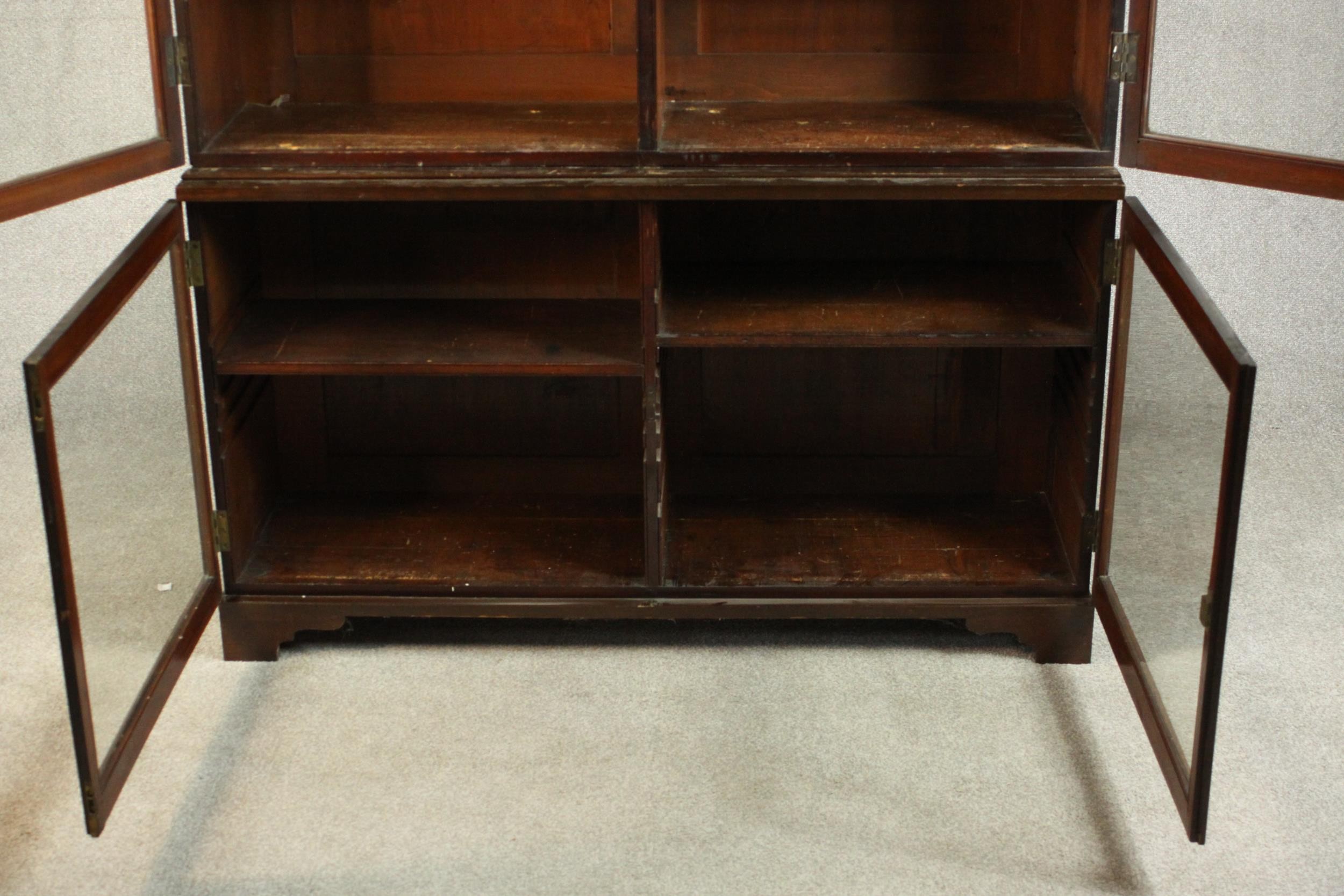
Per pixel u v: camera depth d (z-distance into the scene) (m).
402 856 2.16
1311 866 2.12
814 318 2.53
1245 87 2.27
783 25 2.72
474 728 2.49
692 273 2.75
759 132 2.50
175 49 2.39
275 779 2.35
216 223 2.52
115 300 2.13
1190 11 2.29
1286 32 2.20
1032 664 2.68
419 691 2.60
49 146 2.19
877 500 2.97
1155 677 2.24
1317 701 2.55
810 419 2.95
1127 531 2.44
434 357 2.52
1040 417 2.93
